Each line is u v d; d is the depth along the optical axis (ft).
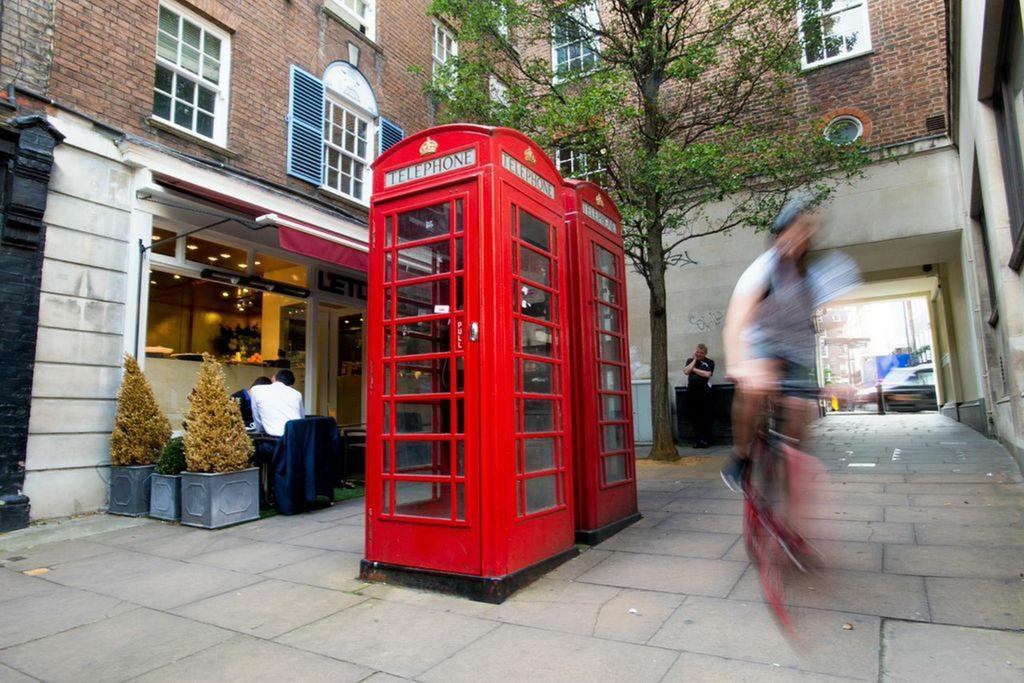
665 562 14.19
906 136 35.45
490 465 12.67
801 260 10.19
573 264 17.47
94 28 23.45
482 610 11.85
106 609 12.48
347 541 17.69
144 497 21.43
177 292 27.12
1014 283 20.59
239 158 29.45
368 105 38.19
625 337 19.74
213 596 13.16
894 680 8.27
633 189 30.42
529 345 14.49
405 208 14.49
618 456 18.28
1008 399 24.11
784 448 9.55
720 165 28.66
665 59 30.76
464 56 32.81
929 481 20.93
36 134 20.62
